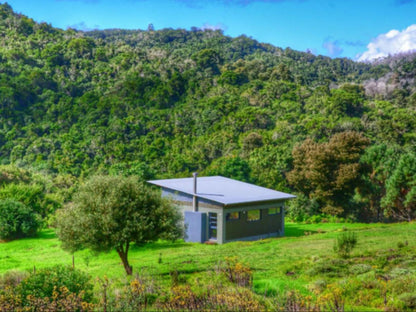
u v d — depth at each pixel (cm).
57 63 11912
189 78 10781
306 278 1697
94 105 9338
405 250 2141
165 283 1566
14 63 11206
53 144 7894
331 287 1434
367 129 7925
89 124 8638
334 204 4853
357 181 4809
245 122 8169
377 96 12150
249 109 8625
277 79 11100
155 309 1128
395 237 2730
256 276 1773
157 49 14312
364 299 1304
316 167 4794
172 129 8488
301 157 5256
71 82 10656
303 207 4741
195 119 8750
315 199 4838
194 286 1405
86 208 1853
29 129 8506
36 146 7788
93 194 1881
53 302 1059
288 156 5803
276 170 5747
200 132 8338
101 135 8038
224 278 1511
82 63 12038
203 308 1067
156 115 8975
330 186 4831
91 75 11475
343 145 4909
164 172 7131
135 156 7550
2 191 4044
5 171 5203
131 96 9756
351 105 8762
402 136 7706
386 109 9169
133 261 2356
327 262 1886
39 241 3306
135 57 12488
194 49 18312
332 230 3734
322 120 7894
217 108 8994
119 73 11575
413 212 4209
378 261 1908
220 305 1067
